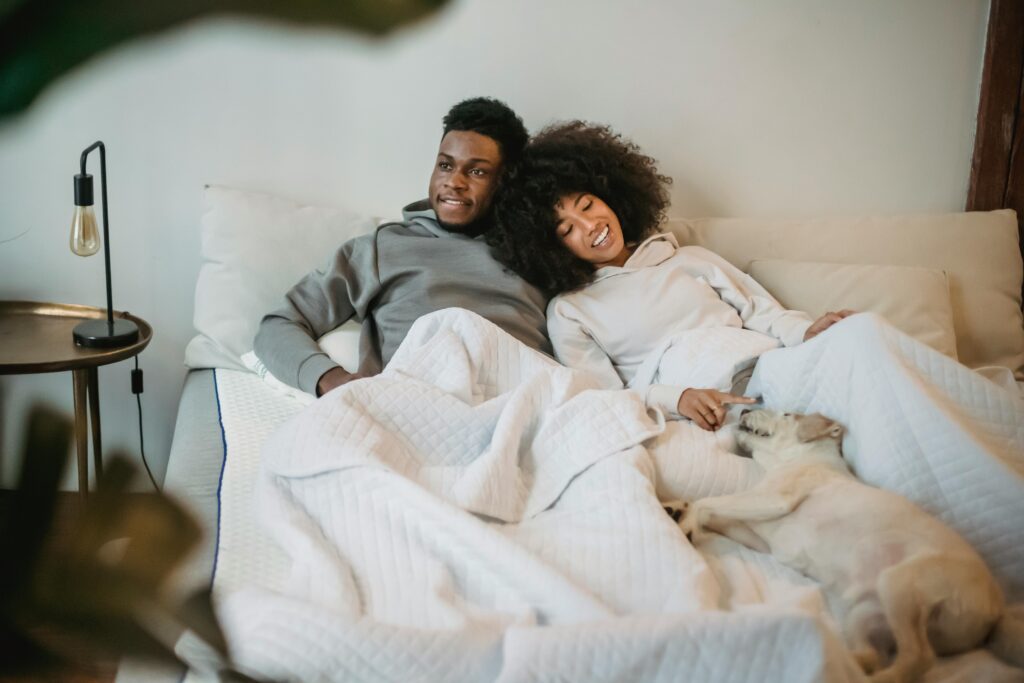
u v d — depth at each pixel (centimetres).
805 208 258
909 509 131
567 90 246
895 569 118
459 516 138
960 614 117
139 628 27
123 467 29
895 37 251
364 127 240
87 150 199
